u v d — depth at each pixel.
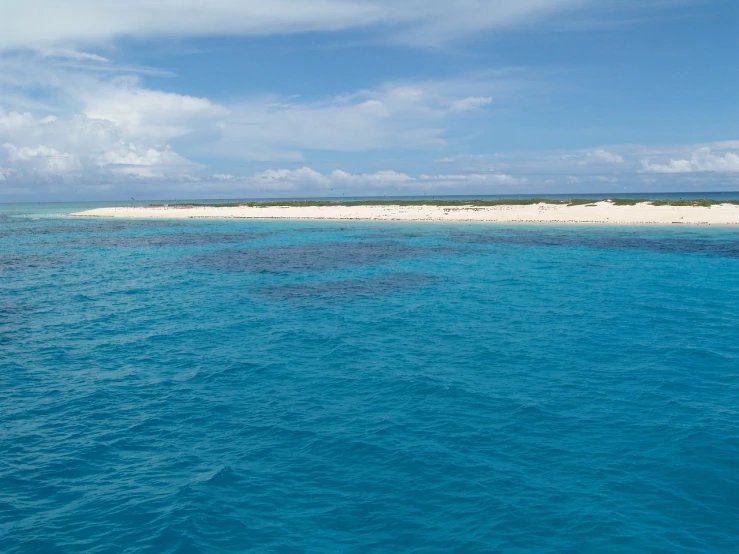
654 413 12.76
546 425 12.15
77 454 11.09
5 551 8.10
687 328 20.55
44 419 12.82
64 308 25.17
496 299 26.41
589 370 15.91
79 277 34.12
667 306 24.31
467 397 13.81
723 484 9.70
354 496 9.47
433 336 19.80
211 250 47.84
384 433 11.80
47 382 15.37
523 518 8.79
